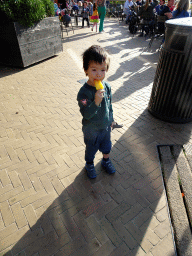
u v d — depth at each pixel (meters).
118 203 2.21
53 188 2.39
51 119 3.68
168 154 2.86
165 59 3.06
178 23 2.79
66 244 1.85
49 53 6.79
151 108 3.73
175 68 2.98
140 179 2.50
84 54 1.55
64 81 5.25
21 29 5.48
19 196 2.30
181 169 2.61
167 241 1.86
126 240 1.87
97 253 1.78
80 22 14.32
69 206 2.19
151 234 1.91
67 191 2.36
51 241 1.87
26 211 2.14
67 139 3.18
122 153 2.90
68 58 6.96
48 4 6.36
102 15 10.14
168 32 2.88
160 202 2.22
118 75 5.52
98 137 2.08
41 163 2.74
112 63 6.38
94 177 2.50
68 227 1.99
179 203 2.19
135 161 2.77
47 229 1.97
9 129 3.41
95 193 2.33
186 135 3.26
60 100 4.32
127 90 4.70
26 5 5.25
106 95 1.85
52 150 2.96
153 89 3.57
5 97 4.44
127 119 3.66
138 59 6.75
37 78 5.43
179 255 1.75
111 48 7.90
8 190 2.37
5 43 5.74
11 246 1.84
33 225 2.01
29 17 5.43
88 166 2.45
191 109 3.35
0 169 2.65
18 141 3.14
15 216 2.09
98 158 2.84
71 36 9.85
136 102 4.21
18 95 4.54
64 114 3.83
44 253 1.79
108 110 1.96
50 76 5.55
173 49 2.89
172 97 3.26
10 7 5.11
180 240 1.86
